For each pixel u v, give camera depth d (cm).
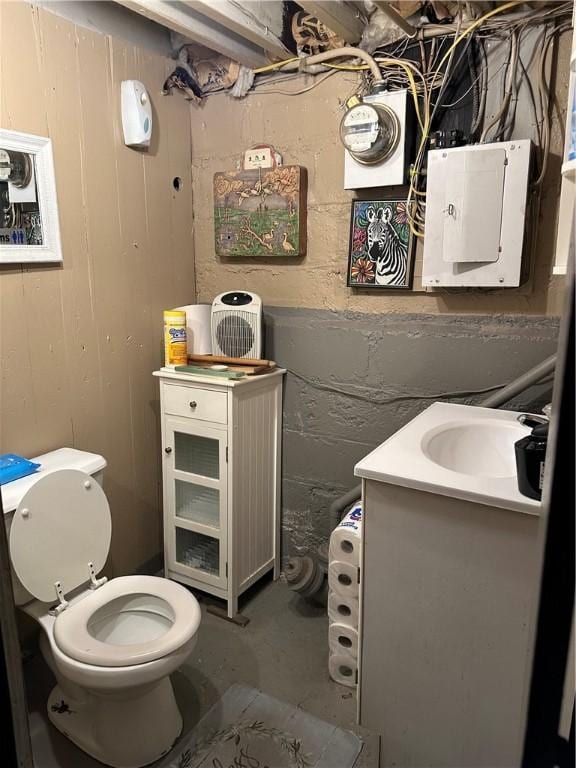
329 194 209
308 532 236
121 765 149
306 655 194
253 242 223
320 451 227
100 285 203
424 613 141
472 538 130
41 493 159
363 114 179
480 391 190
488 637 134
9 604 60
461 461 167
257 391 213
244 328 217
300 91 207
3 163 164
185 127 233
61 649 143
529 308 178
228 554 208
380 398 210
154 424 234
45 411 188
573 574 58
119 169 205
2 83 162
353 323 211
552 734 60
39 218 176
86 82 188
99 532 177
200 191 239
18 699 61
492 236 167
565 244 131
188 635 146
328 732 160
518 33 164
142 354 225
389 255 195
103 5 192
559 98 163
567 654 58
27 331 179
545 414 166
